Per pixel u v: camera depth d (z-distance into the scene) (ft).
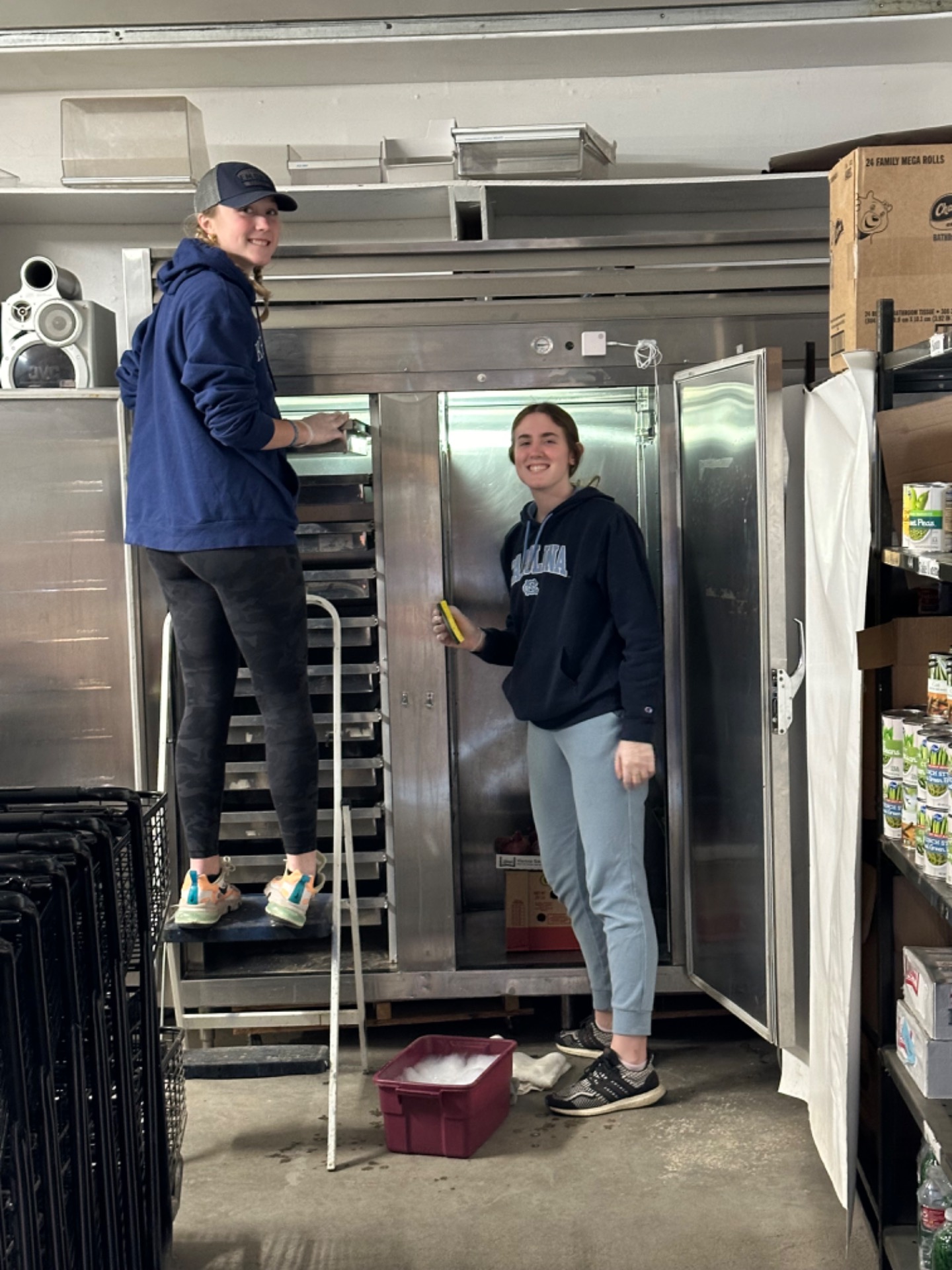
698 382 10.21
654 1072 9.85
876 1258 7.51
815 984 7.96
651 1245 7.76
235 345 8.43
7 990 4.49
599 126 12.99
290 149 12.42
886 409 7.20
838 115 12.92
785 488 9.45
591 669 9.44
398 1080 9.25
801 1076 8.89
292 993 10.88
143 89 12.97
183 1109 8.53
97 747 10.93
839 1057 7.27
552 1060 10.32
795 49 12.31
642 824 9.62
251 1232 8.05
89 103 11.71
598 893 9.62
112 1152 5.79
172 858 10.81
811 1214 8.09
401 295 10.56
